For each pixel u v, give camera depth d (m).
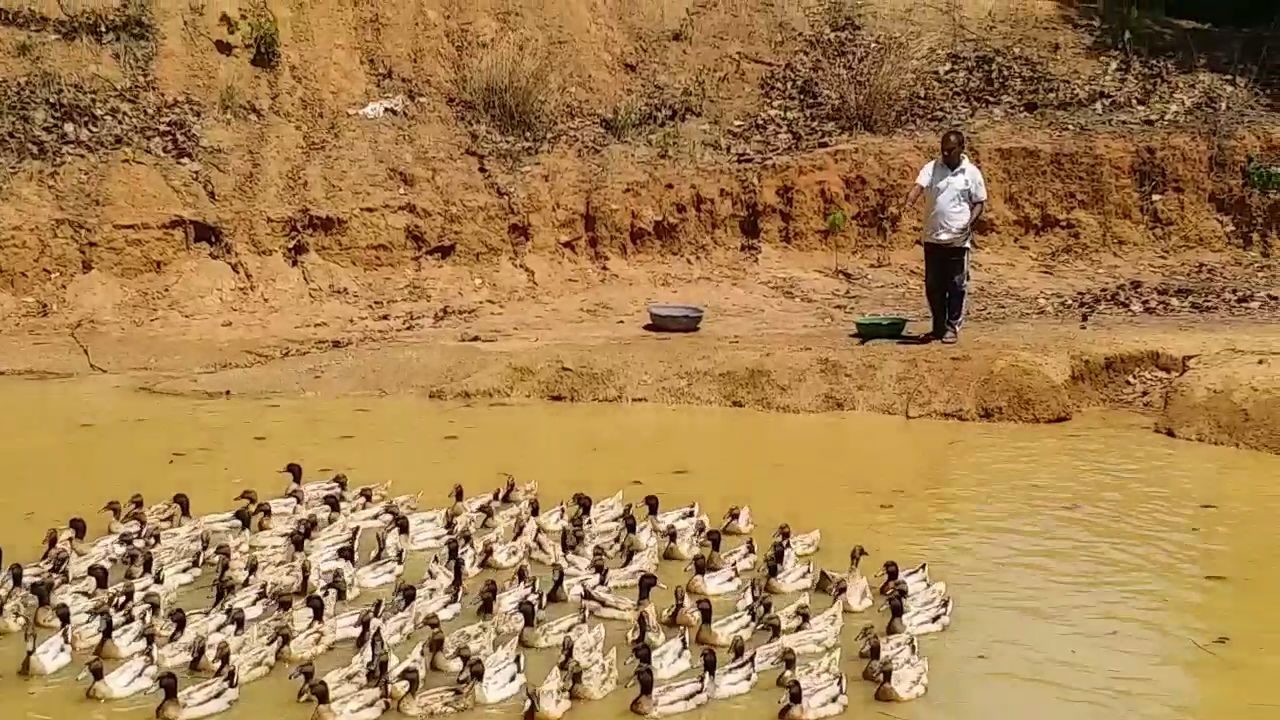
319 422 20.62
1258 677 11.69
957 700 11.34
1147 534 15.35
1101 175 30.00
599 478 17.67
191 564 14.30
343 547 14.31
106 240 27.02
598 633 12.34
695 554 14.31
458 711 11.41
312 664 11.66
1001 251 29.73
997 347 21.98
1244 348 21.31
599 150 31.17
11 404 21.73
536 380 22.38
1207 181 29.95
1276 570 14.20
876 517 16.05
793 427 20.30
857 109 32.16
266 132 30.12
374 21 33.03
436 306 27.69
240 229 28.02
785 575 13.81
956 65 33.56
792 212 29.84
